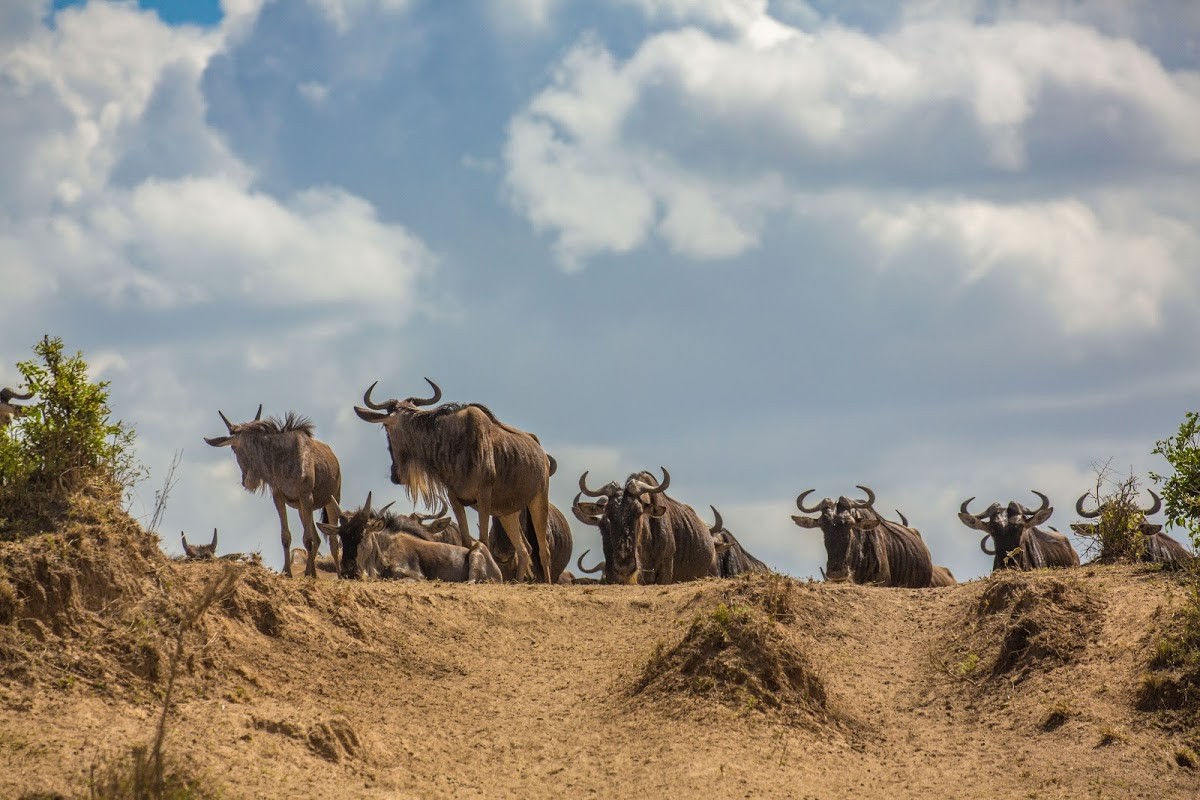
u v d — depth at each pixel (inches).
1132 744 2052.2
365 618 2422.5
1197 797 1899.6
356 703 2134.6
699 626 2335.1
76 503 2233.0
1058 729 2133.4
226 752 1787.6
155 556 2237.9
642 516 3575.3
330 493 3607.3
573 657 2468.0
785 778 1952.5
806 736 2117.4
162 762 1614.2
